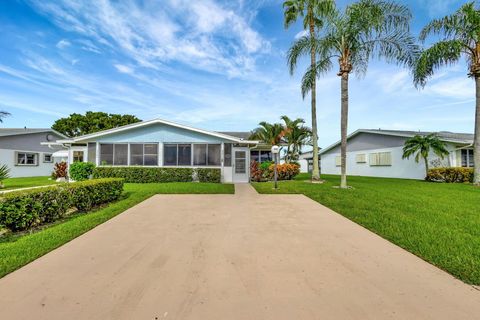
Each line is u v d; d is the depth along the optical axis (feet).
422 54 37.68
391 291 8.23
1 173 37.93
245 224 16.62
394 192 30.55
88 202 21.45
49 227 16.67
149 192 30.19
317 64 37.81
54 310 7.16
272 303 7.50
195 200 25.64
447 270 9.80
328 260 10.77
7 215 14.66
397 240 13.28
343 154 35.17
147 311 7.11
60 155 57.77
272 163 52.37
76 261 10.62
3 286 8.51
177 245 12.59
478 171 39.22
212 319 6.75
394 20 33.30
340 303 7.52
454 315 6.98
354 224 16.63
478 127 39.06
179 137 47.19
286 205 23.09
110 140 46.80
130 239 13.53
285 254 11.43
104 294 8.00
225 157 47.57
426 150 47.88
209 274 9.40
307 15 44.29
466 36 37.32
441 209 20.79
